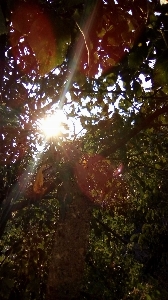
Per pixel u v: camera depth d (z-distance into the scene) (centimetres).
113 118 450
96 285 493
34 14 164
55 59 164
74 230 308
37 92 423
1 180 400
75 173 317
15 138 375
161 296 498
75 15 164
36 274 411
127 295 516
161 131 455
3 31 142
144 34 214
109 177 381
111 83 412
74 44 187
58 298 300
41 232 453
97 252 544
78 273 306
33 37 161
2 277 351
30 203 394
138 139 439
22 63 311
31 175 388
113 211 546
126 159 416
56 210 455
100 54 260
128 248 546
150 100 424
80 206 312
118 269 542
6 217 391
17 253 419
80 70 261
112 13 217
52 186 382
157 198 529
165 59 177
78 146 392
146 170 479
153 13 208
